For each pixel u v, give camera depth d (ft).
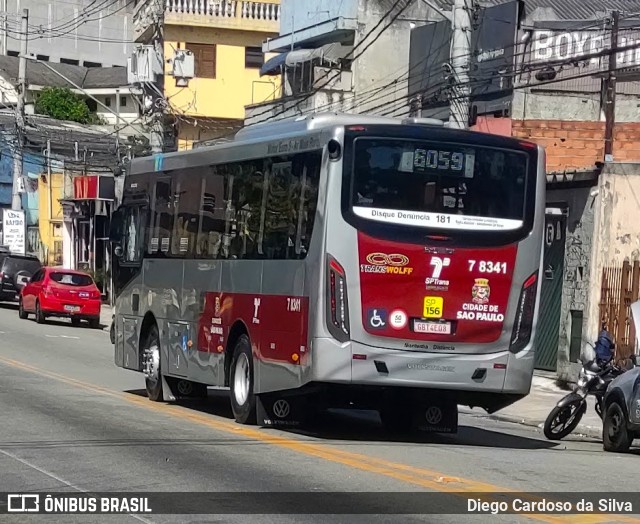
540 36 99.30
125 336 63.05
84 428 44.70
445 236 43.50
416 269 43.14
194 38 165.48
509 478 36.11
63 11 301.22
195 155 55.06
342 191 42.47
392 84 114.52
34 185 187.32
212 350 51.47
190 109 164.76
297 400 48.44
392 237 42.86
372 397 45.68
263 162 47.96
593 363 51.93
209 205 53.06
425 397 45.39
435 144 43.57
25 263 139.85
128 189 63.82
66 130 189.78
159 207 59.21
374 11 125.39
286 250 45.21
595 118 100.48
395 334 42.91
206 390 58.85
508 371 44.34
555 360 80.53
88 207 161.79
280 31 140.46
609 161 77.77
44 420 46.57
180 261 55.83
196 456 38.29
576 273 78.02
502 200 44.39
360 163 42.68
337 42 127.75
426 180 43.42
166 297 57.41
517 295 44.57
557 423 52.37
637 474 39.58
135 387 64.75
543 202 45.27
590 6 114.83
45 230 184.85
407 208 43.11
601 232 75.97
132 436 42.91
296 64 129.80
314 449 40.88
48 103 234.17
